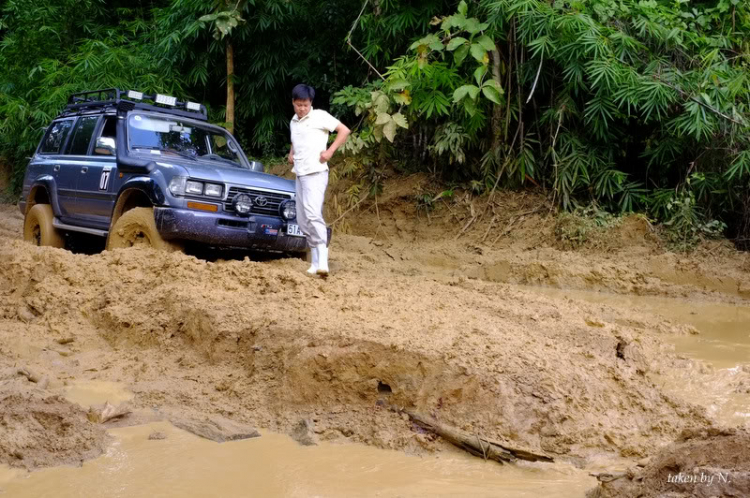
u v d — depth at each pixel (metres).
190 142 9.14
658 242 10.91
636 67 11.34
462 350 4.65
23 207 10.13
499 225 12.04
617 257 10.69
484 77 11.94
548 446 4.16
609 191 11.72
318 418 4.46
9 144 17.45
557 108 11.79
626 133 12.20
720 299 9.31
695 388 5.23
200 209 7.82
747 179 11.42
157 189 7.84
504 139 12.31
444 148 11.97
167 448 4.02
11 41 16.69
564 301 7.85
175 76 14.88
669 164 11.94
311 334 4.93
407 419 4.36
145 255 7.16
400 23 12.44
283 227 8.24
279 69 14.26
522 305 6.96
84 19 16.92
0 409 4.05
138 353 5.55
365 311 5.70
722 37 11.58
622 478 3.39
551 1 11.46
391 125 11.06
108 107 9.41
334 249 11.44
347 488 3.59
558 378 4.54
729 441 3.21
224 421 4.37
